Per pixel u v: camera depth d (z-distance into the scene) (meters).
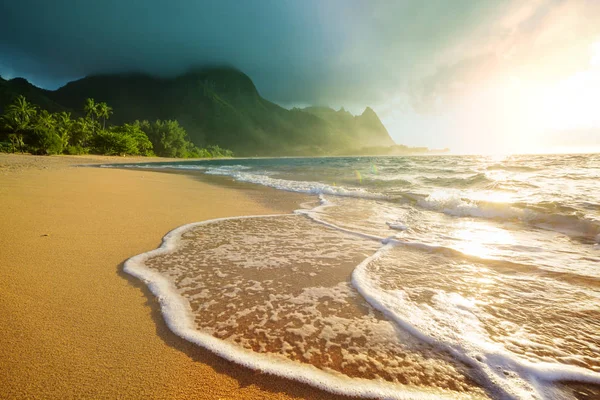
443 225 5.29
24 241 3.73
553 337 1.99
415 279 2.94
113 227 4.63
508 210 5.80
